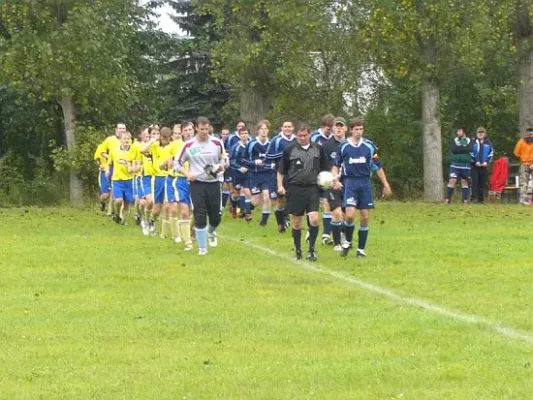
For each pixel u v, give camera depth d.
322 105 39.84
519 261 16.30
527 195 31.56
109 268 15.84
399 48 33.28
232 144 26.16
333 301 12.65
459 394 8.19
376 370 9.00
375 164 17.36
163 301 12.76
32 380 8.85
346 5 34.97
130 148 22.39
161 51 45.47
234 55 35.41
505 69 38.75
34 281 14.54
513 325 10.98
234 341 10.34
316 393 8.29
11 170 40.03
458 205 30.70
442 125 39.66
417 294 13.17
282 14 34.03
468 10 31.86
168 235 20.94
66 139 38.06
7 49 35.66
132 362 9.47
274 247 18.72
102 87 36.62
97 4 36.69
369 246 18.66
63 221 25.77
